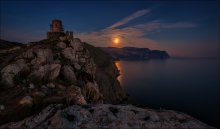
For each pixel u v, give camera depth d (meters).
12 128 13.91
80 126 12.74
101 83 73.06
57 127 13.04
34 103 17.72
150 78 193.75
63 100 19.94
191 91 126.75
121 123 13.02
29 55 31.38
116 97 85.25
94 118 13.84
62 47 41.38
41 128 13.37
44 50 33.28
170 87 141.62
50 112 15.80
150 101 97.38
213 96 111.25
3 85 21.59
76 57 40.72
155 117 13.98
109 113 14.55
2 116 14.95
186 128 12.41
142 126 12.59
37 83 23.83
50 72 27.58
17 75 24.14
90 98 34.78
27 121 14.89
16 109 16.11
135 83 156.38
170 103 94.81
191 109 84.88
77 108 15.58
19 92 19.80
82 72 38.41
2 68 26.53
